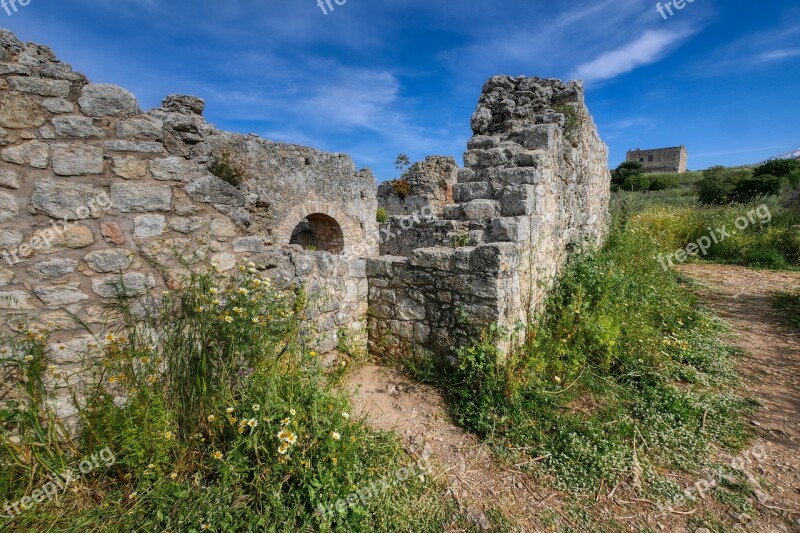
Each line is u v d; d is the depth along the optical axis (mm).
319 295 3648
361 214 11422
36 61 2275
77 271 2428
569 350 3791
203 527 1969
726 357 4418
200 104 7094
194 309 2725
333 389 3418
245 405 2467
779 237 10102
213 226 2957
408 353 4016
